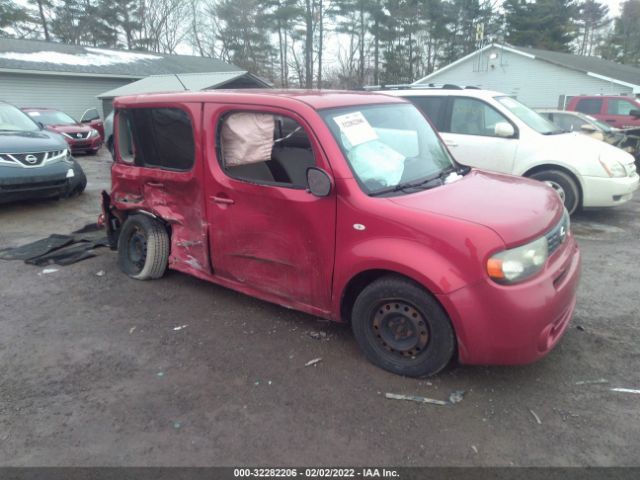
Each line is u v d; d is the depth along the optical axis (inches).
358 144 138.4
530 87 1050.7
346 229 130.1
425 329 124.1
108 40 1632.6
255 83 842.8
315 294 142.1
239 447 107.0
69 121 674.8
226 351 145.6
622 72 1044.5
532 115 299.6
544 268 120.3
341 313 139.3
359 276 133.4
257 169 155.3
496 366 134.3
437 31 1501.0
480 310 113.7
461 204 126.6
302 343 148.8
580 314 165.2
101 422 115.6
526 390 124.1
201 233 168.7
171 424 114.6
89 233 267.7
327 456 104.0
